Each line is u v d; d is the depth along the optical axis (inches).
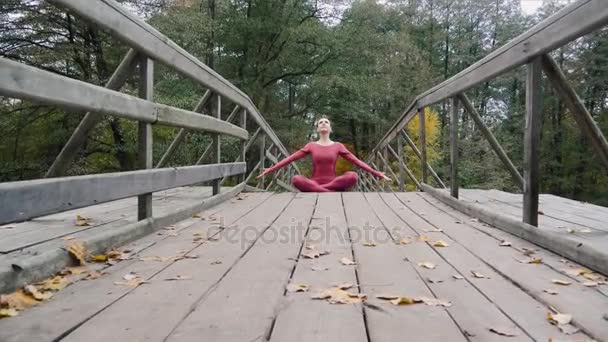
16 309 55.3
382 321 52.2
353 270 74.7
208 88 145.9
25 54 313.0
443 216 134.0
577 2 76.7
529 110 96.7
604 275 70.6
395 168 688.4
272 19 742.5
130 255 84.0
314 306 57.2
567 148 782.5
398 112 821.2
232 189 184.4
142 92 102.7
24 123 348.5
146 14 389.4
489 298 60.7
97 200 81.8
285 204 160.7
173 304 57.9
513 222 103.9
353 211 144.0
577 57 708.0
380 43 796.0
